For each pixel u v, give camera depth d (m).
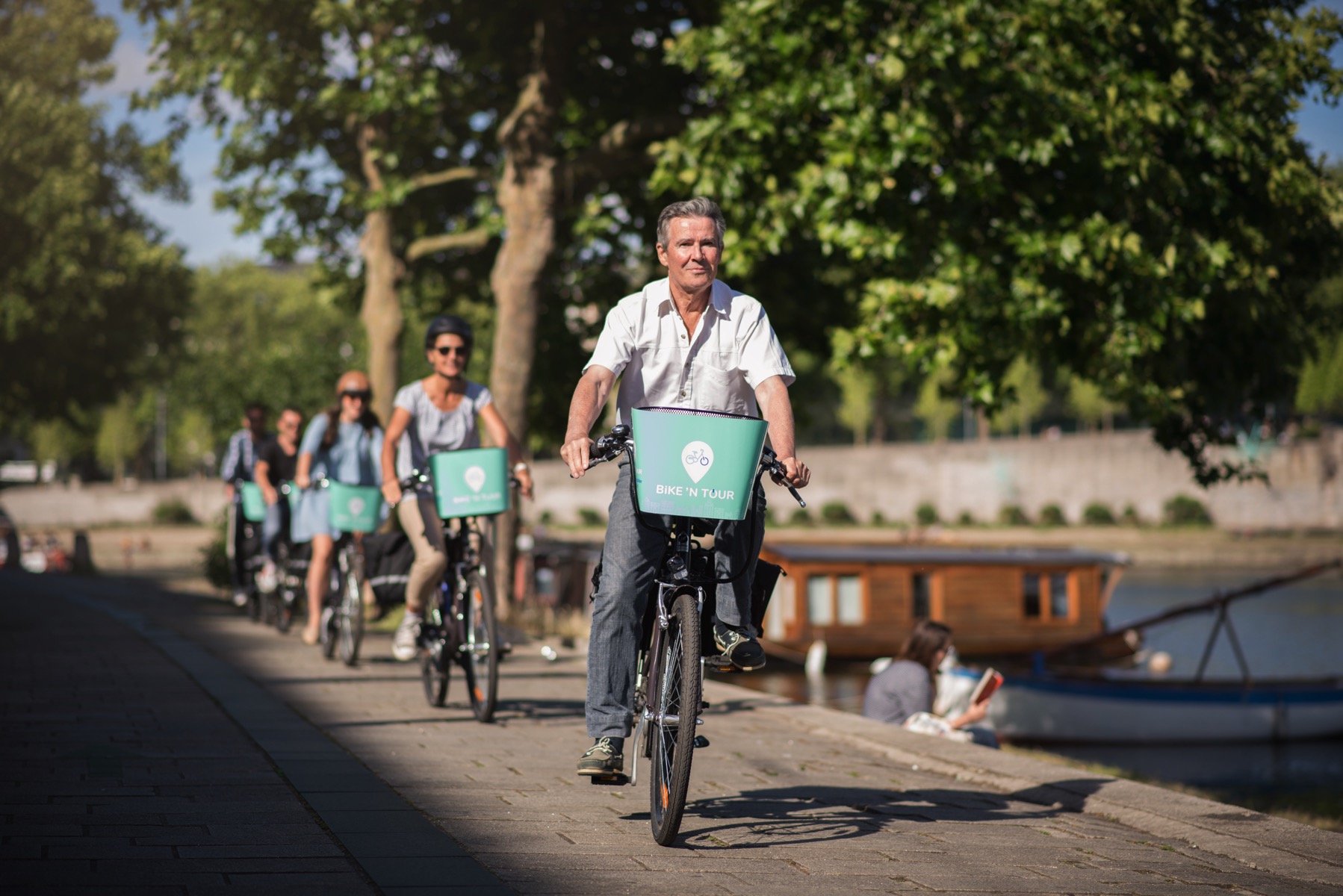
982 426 94.38
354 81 20.95
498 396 20.23
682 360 5.48
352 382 12.55
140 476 122.81
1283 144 16.25
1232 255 15.98
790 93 15.77
